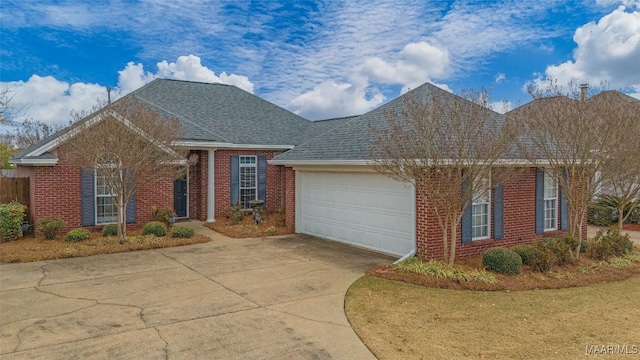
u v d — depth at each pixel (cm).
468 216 1082
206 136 1702
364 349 571
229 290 830
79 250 1159
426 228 1012
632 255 1105
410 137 941
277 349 570
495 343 591
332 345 583
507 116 1046
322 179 1413
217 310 716
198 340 595
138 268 1005
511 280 877
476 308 727
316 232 1448
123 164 1239
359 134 1311
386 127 1195
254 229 1536
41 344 579
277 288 844
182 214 1839
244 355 551
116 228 1356
